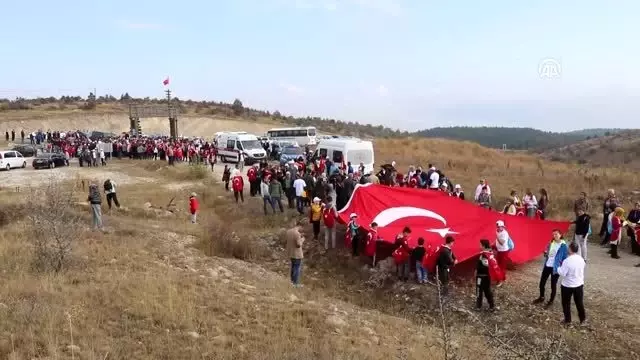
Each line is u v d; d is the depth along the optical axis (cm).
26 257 1404
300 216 2434
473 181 3650
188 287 1255
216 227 2133
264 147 4891
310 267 1936
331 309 1260
